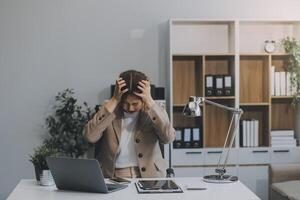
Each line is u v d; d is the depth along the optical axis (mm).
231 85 4957
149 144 2879
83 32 5188
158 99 4824
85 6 5180
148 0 5211
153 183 2674
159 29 5230
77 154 4922
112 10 5195
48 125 5113
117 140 2852
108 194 2467
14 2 5129
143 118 2836
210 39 5207
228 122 5062
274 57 5168
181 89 5078
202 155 4836
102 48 5207
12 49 5148
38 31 5160
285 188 4176
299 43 5051
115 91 2816
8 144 5191
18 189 2609
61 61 5191
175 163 4801
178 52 5160
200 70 5016
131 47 5223
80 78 5207
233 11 5258
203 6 5230
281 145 5004
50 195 2461
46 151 2734
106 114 2781
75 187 2541
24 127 5191
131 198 2387
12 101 5176
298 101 5078
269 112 4973
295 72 4961
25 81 5176
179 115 5133
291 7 5316
